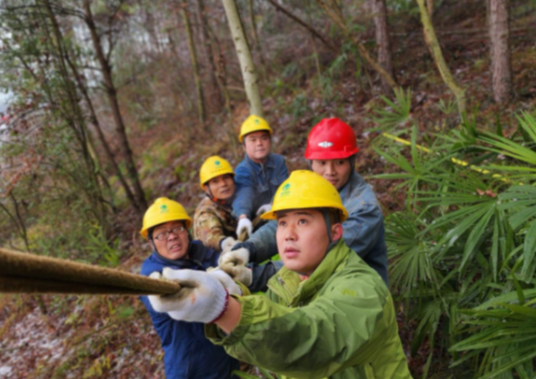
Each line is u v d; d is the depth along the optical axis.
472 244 2.34
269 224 2.23
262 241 2.16
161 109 14.87
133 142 14.84
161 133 14.08
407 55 9.21
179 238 2.67
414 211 3.57
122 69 15.84
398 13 10.66
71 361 5.04
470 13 10.13
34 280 0.58
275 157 3.88
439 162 3.07
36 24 7.60
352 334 1.09
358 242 1.99
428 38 4.84
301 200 1.39
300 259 1.41
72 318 5.93
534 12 9.12
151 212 2.67
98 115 16.28
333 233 1.46
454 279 2.97
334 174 2.23
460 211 2.50
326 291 1.31
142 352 4.72
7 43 7.32
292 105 9.22
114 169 9.11
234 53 12.94
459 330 2.58
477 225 2.39
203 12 11.80
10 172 7.36
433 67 8.33
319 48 10.71
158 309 0.91
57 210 7.78
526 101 6.00
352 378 1.30
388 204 4.87
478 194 2.61
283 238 1.44
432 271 2.72
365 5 11.28
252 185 3.69
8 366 5.70
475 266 2.70
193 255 2.80
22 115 7.42
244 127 3.75
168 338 2.66
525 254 1.93
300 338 1.03
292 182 1.45
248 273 1.92
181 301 0.91
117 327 5.24
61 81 7.75
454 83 4.86
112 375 4.55
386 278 2.17
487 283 2.51
